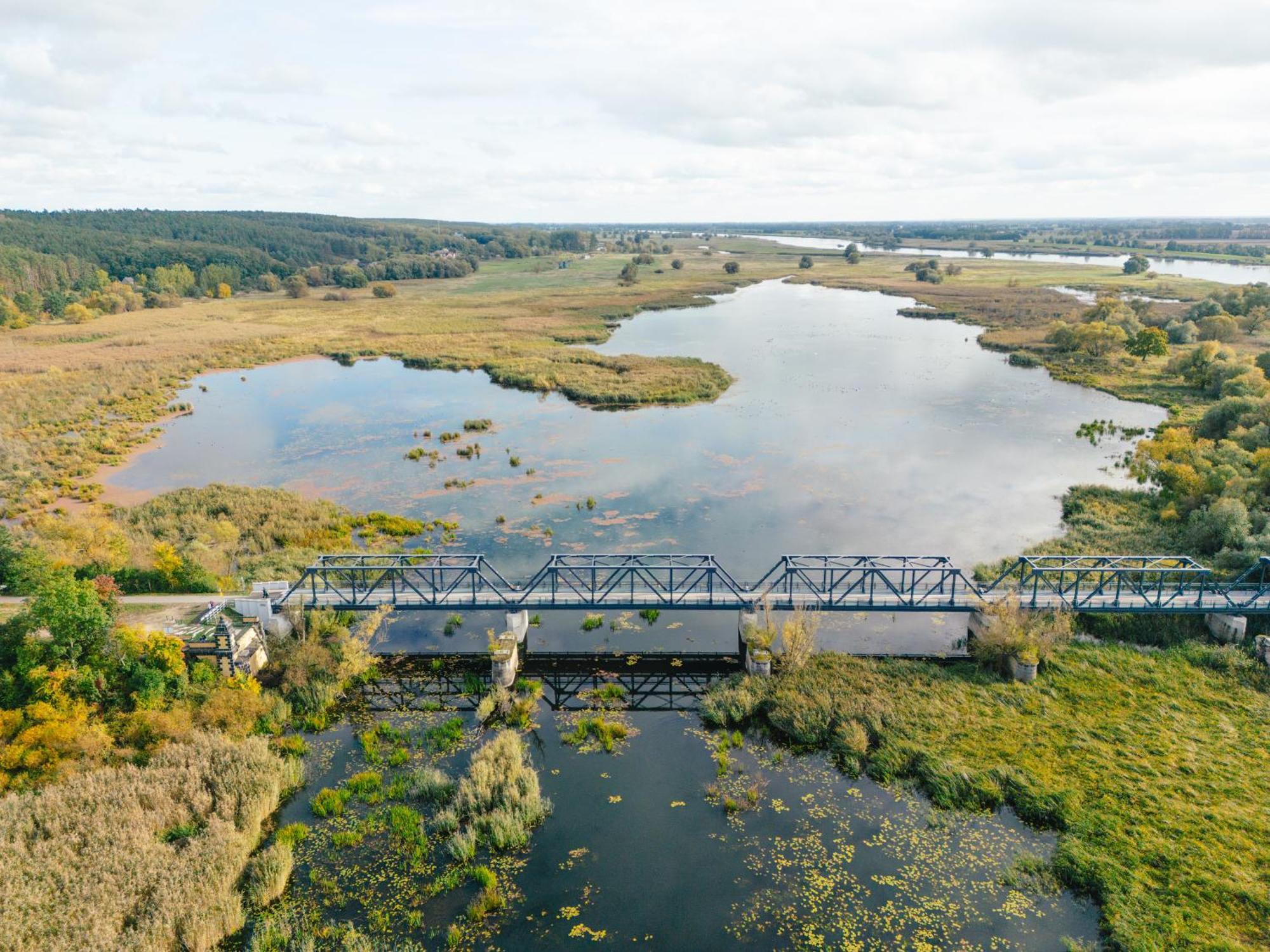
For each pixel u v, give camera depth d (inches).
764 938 1049.5
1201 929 1026.1
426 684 1670.8
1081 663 1641.2
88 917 1024.2
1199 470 2519.7
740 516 2507.4
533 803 1273.4
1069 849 1164.5
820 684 1596.9
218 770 1327.5
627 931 1061.8
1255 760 1343.5
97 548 1964.8
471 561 2194.9
